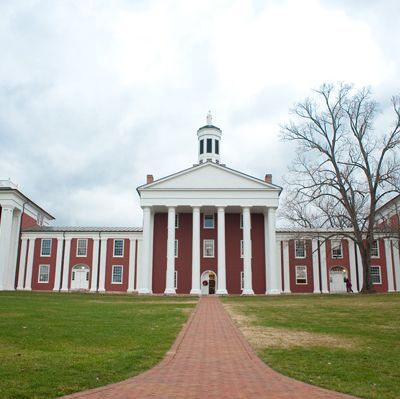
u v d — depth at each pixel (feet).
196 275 161.27
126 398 25.67
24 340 44.27
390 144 133.59
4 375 29.89
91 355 37.93
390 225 160.66
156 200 167.12
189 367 34.86
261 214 180.96
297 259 184.96
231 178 168.45
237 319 69.00
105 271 186.60
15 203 181.57
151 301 112.16
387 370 34.12
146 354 39.34
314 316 73.20
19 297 115.24
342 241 186.19
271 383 29.86
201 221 181.06
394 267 183.21
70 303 97.14
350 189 136.26
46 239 190.70
